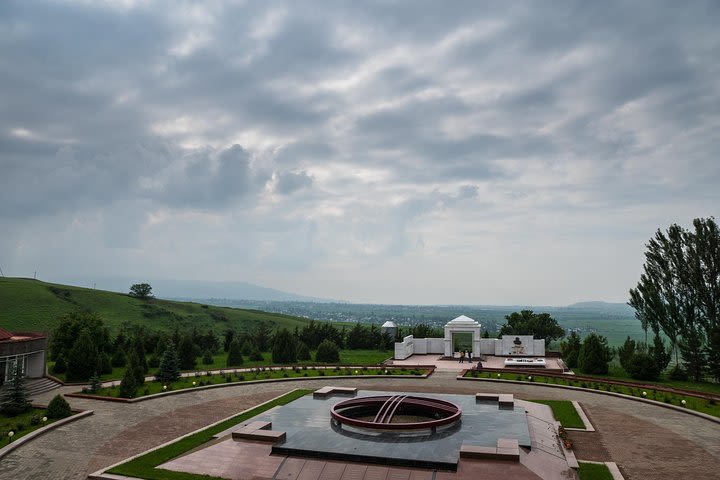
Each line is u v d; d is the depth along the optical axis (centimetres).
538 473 2256
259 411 3531
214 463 2470
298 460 2441
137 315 11375
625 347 5519
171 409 3712
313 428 2825
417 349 6956
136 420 3400
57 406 3384
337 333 8169
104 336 6216
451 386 4562
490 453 2330
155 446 2848
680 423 3253
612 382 4603
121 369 5638
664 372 5494
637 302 5866
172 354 4853
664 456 2638
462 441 2559
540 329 7619
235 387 4575
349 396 3719
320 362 6262
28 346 4588
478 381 4797
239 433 2669
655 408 3662
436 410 3127
